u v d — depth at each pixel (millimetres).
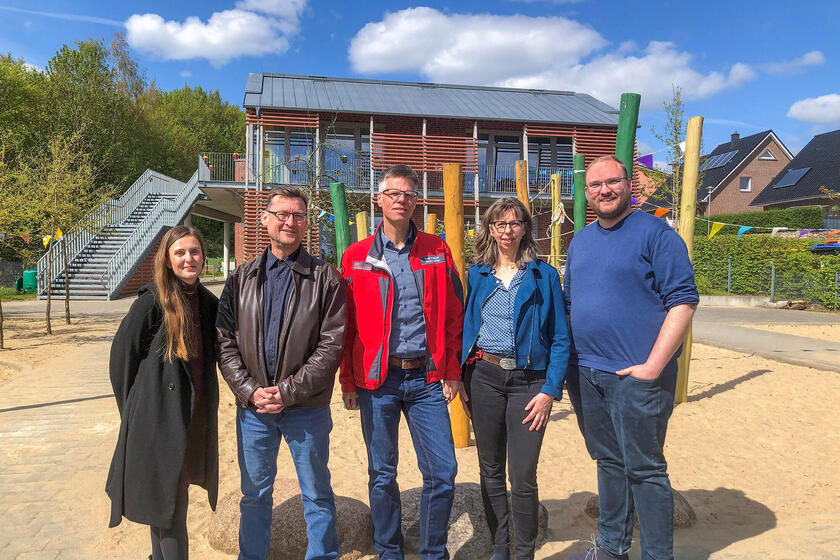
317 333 2473
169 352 2336
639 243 2459
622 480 2631
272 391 2365
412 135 20578
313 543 2500
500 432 2707
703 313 17062
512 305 2666
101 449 4730
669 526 2436
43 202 11383
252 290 2479
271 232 2477
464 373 2812
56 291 19297
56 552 3000
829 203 30531
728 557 2775
